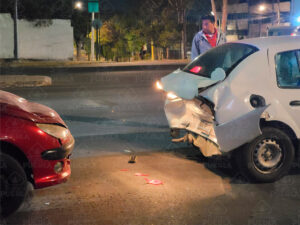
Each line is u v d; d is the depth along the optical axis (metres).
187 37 43.34
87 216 4.15
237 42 5.78
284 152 5.14
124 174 5.43
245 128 4.85
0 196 3.94
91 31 34.34
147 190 4.88
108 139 7.25
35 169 4.14
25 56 32.75
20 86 15.21
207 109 5.17
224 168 5.73
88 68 24.73
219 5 43.16
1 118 4.05
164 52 40.19
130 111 10.02
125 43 35.72
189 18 43.56
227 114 4.95
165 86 5.53
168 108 5.96
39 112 4.45
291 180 5.28
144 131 7.88
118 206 4.41
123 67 25.41
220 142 4.96
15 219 4.05
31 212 4.22
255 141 5.02
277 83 5.12
